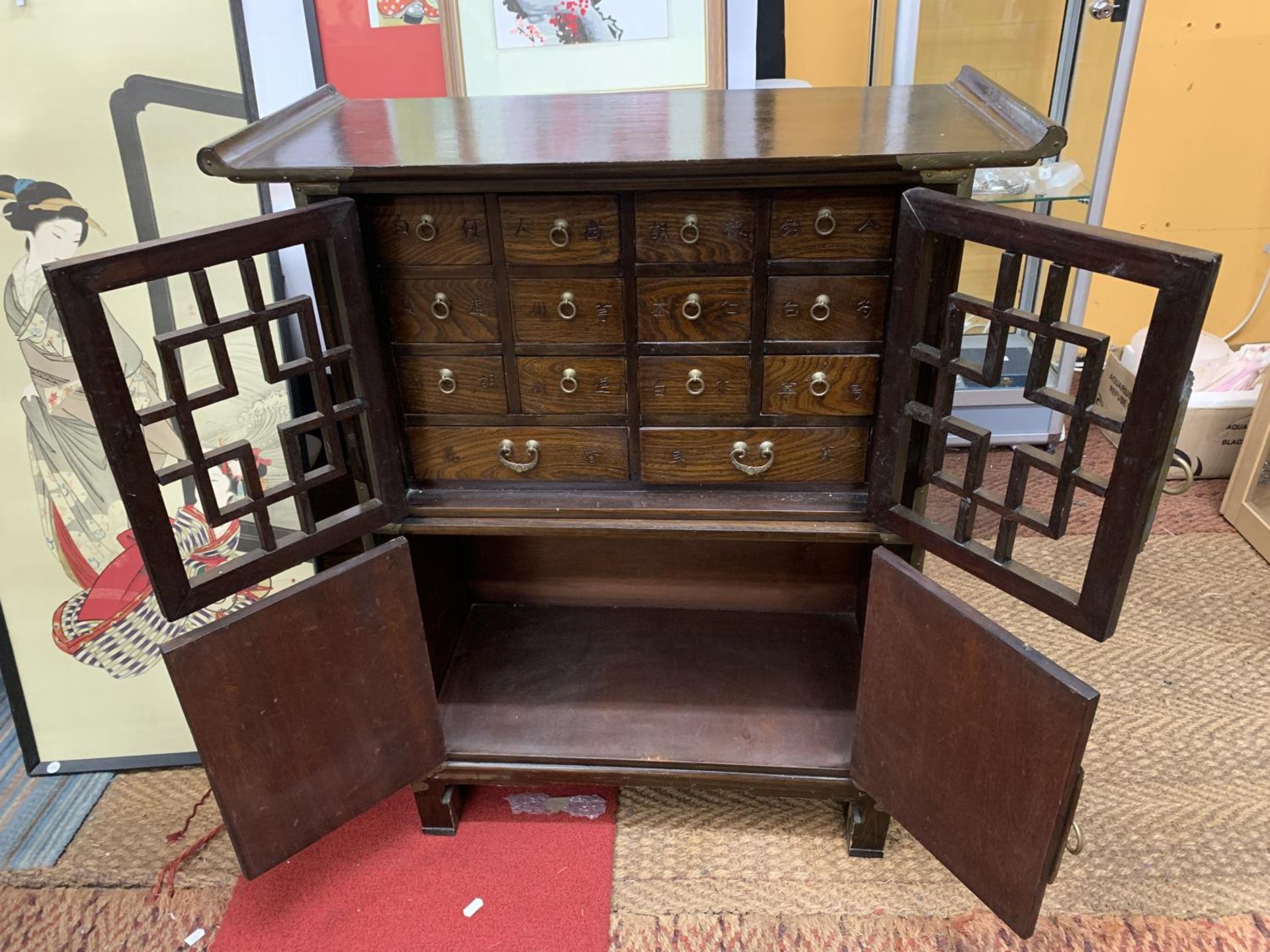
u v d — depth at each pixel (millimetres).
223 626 974
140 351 1355
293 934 1182
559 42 1479
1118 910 1180
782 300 1009
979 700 964
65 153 1282
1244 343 2357
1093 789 1346
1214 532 1903
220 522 961
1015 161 883
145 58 1267
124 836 1331
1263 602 1706
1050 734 894
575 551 1480
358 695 1116
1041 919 1172
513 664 1407
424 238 1003
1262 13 1971
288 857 1147
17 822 1356
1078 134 1931
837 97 1230
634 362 1059
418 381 1096
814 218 961
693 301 1013
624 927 1179
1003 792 974
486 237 997
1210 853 1248
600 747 1248
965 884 1083
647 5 1467
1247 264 2250
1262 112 2068
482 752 1247
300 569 1456
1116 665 1570
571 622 1500
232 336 1364
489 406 1104
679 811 1341
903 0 1692
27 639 1412
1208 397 2000
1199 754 1397
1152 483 797
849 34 1880
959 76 1253
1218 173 2145
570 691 1353
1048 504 2016
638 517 1121
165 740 1452
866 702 1126
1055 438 2172
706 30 1478
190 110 1292
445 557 1383
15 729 1531
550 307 1032
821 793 1223
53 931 1201
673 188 949
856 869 1248
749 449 1104
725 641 1447
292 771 1092
